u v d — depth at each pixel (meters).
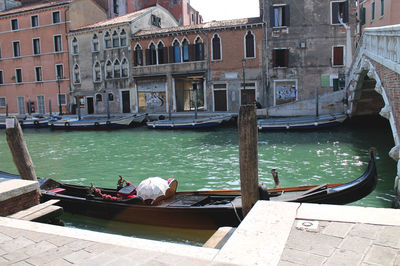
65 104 34.69
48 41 34.47
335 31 25.38
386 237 3.15
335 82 25.70
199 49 28.50
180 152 16.41
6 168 15.05
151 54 30.36
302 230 3.36
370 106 20.48
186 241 7.04
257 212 3.80
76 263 3.36
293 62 26.22
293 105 23.81
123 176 12.52
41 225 4.43
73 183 11.88
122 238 3.82
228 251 3.08
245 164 5.69
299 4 25.62
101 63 32.41
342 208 3.81
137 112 31.41
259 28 26.56
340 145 16.03
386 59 9.33
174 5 39.66
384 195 8.87
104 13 37.41
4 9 39.69
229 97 27.95
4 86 37.19
